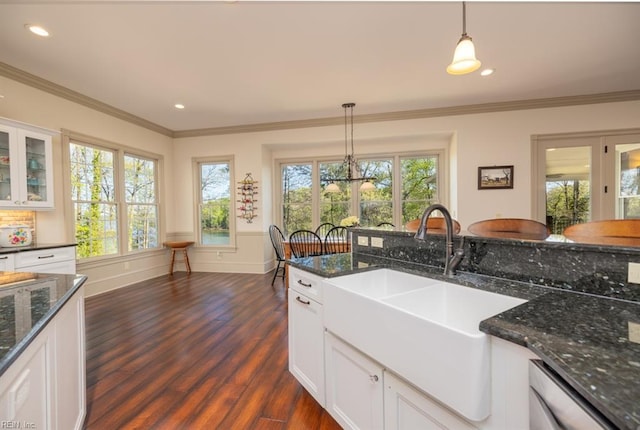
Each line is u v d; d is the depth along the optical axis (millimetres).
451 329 903
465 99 4320
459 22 2516
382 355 1169
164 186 5453
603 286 1097
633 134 4109
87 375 2119
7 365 746
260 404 1807
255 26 2529
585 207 4312
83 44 2766
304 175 5918
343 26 2553
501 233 1928
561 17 2465
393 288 1766
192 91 3877
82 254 4090
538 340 746
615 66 3344
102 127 4297
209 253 5664
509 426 837
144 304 3674
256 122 5301
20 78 3299
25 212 3426
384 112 4852
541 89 3984
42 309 1100
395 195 5516
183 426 1629
